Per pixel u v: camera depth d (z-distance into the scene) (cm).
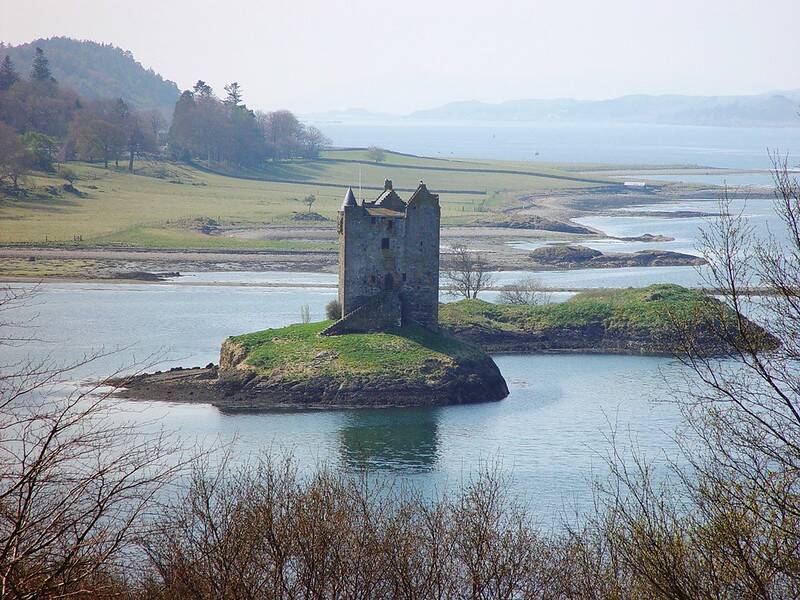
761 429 12900
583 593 15925
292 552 16588
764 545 11731
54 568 11038
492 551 18588
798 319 11788
